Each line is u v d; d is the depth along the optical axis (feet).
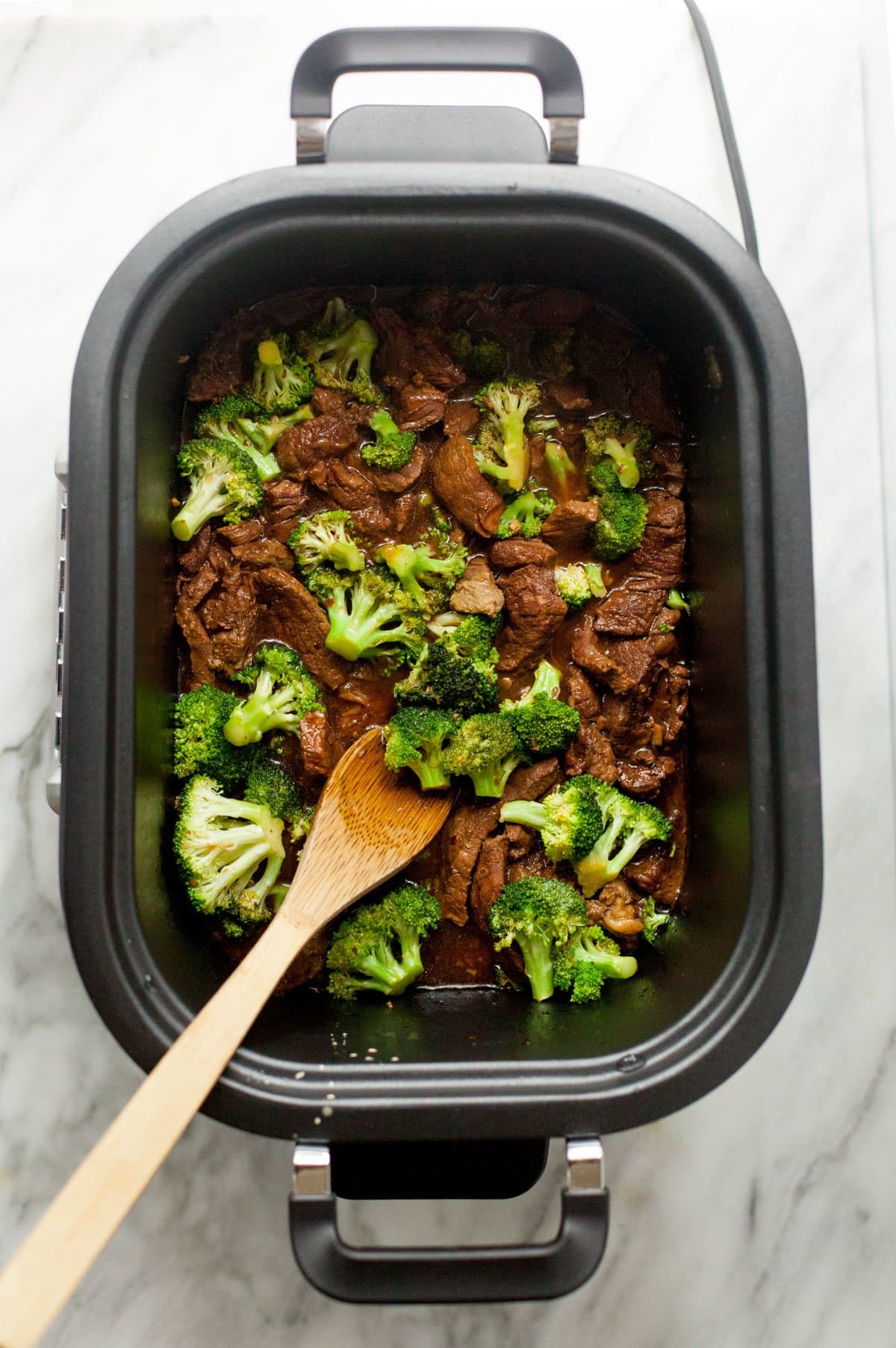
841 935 2.08
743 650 1.71
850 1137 2.05
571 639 2.00
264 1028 1.77
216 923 1.91
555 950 1.89
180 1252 2.00
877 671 2.10
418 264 1.86
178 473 1.92
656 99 2.09
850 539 2.11
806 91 2.12
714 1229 2.03
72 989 2.03
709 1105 2.06
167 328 1.74
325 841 1.86
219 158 2.07
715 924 1.81
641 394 1.99
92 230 2.06
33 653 2.06
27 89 2.07
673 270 1.72
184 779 1.91
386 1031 1.81
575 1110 1.63
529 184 1.68
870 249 2.11
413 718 1.89
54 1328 1.98
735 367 1.71
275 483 1.97
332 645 1.94
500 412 1.97
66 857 1.63
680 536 1.98
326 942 1.91
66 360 2.06
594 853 1.92
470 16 2.10
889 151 2.13
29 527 2.06
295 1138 1.62
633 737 1.98
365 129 1.74
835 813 2.09
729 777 1.78
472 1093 1.63
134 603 1.68
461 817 1.95
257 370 1.96
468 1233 1.99
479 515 1.96
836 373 2.11
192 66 2.08
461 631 1.94
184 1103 1.59
